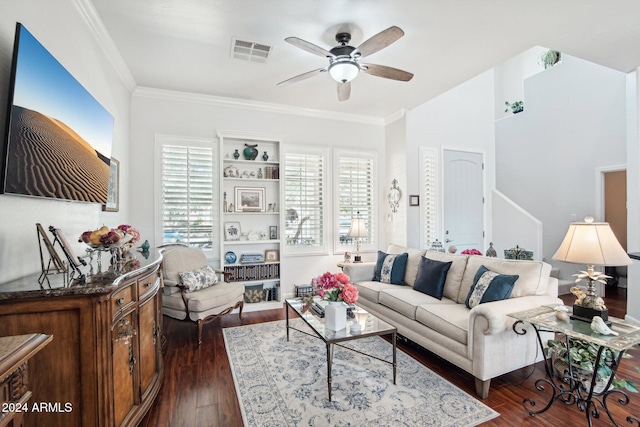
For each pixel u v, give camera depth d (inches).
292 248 181.9
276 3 89.7
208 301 125.7
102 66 108.4
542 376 97.3
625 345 63.6
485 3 89.5
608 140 200.4
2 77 57.7
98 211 104.2
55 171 68.8
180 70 132.8
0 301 52.2
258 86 150.3
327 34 106.3
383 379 94.8
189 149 158.6
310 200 186.7
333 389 89.2
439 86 151.5
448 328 95.5
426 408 80.4
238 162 169.3
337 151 193.9
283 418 76.7
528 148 247.8
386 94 162.2
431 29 103.3
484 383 84.6
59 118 69.5
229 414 78.8
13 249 61.0
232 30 103.7
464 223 208.1
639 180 131.8
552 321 78.4
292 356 111.0
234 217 171.0
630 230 135.1
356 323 97.1
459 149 206.7
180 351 116.0
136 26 101.0
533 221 204.1
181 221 156.9
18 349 31.0
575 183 217.9
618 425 69.7
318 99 169.0
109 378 59.2
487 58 123.8
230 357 110.4
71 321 55.9
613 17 94.8
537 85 241.1
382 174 206.7
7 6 58.7
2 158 54.0
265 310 166.9
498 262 111.1
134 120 150.3
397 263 147.4
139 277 75.7
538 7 90.8
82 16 90.4
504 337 88.0
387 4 90.4
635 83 131.6
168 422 75.7
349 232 179.9
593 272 79.5
